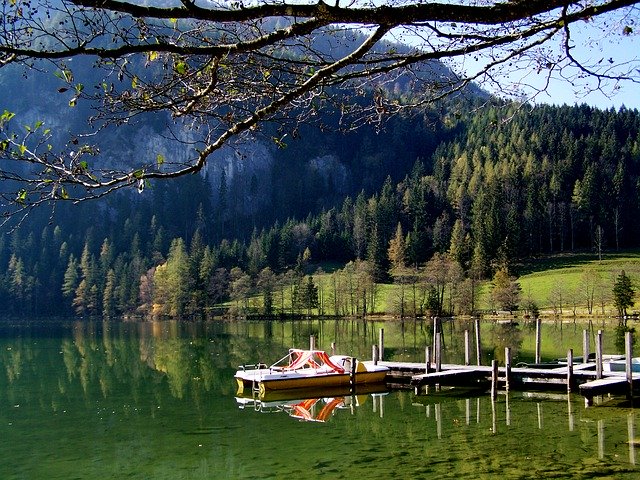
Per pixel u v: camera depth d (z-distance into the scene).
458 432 18.20
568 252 125.38
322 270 126.81
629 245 129.38
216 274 115.19
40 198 4.34
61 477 14.87
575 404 22.20
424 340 55.03
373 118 5.79
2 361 41.03
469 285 94.44
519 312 90.50
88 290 121.38
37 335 69.44
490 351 42.88
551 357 38.19
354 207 157.62
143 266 126.06
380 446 16.84
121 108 4.61
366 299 100.56
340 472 14.45
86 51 3.87
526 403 22.61
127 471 15.20
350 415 21.45
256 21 4.49
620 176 133.75
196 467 15.37
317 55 4.84
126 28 4.14
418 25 4.73
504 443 16.67
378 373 28.42
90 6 3.64
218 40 4.60
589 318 81.69
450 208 146.88
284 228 144.38
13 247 136.38
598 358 23.88
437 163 171.50
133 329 80.69
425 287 95.69
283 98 4.74
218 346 51.75
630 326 69.56
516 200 136.62
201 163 4.62
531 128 167.25
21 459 16.45
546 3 3.99
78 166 4.23
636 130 165.88
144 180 4.38
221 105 5.05
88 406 23.94
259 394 26.28
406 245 124.75
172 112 4.82
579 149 151.50
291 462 15.52
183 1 3.73
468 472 14.07
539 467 14.29
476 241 117.94
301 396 25.77
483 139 175.88
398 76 5.58
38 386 29.36
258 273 117.69
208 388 28.27
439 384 27.50
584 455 15.22
